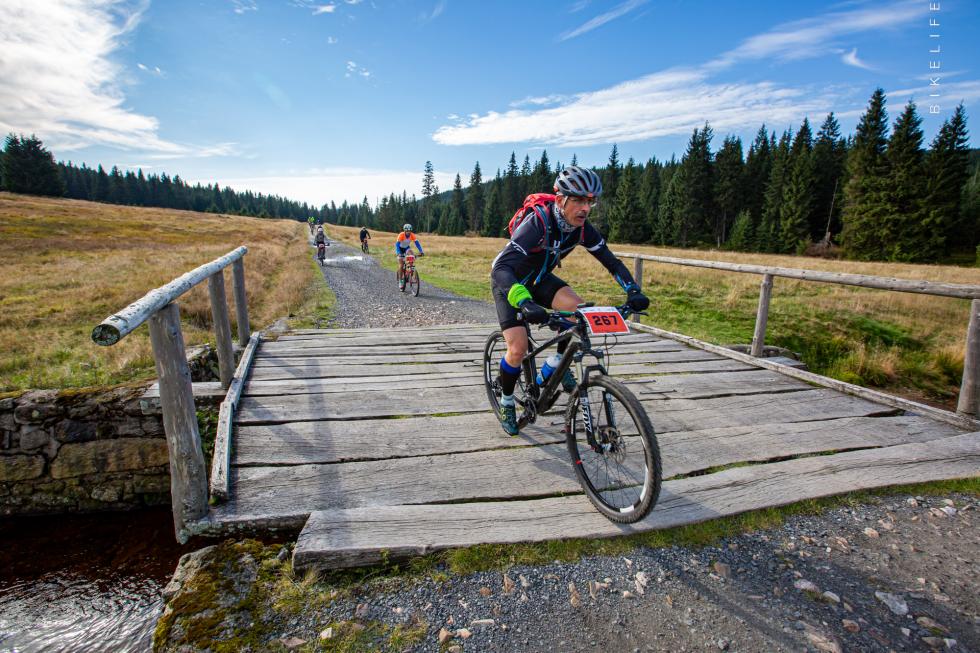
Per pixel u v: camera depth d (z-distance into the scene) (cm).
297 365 521
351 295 1283
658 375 499
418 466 308
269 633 186
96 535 387
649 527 246
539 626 191
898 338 1012
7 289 1094
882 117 5019
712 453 329
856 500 277
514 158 9531
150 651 233
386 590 210
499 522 248
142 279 1240
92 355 612
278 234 4734
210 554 230
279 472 297
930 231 4456
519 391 398
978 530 250
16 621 275
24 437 416
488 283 1548
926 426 373
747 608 200
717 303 1191
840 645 180
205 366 559
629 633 188
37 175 8394
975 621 191
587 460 284
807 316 1109
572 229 285
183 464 246
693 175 6322
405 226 1367
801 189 5541
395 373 496
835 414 399
